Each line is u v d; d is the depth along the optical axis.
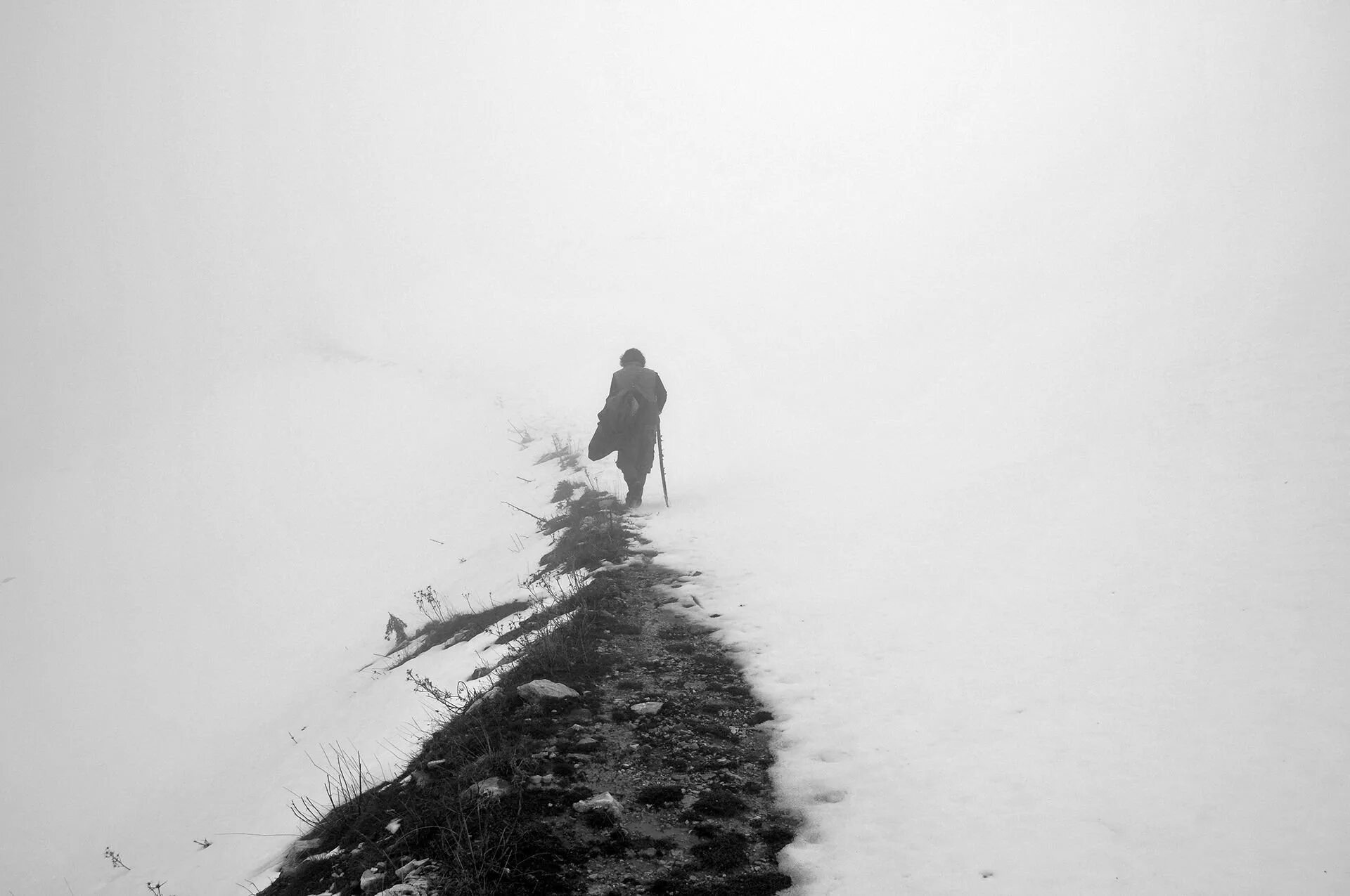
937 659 5.34
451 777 4.56
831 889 3.36
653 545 9.14
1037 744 4.12
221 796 8.97
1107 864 3.16
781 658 5.80
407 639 10.83
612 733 4.86
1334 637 4.43
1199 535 6.23
